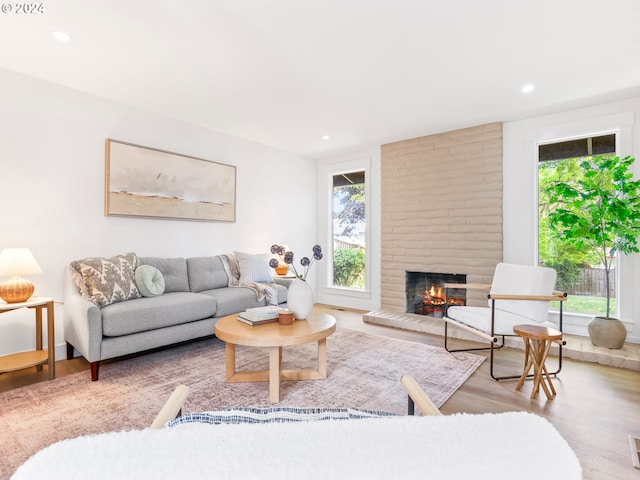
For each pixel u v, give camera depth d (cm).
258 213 462
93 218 302
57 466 32
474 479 34
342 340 329
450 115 351
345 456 35
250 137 435
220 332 212
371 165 486
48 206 276
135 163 329
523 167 359
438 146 412
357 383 227
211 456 34
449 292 415
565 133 336
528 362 225
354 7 185
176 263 340
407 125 384
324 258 543
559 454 36
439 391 217
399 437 37
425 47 224
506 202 369
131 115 329
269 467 34
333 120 369
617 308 313
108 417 183
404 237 441
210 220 398
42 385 223
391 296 451
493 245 371
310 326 223
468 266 387
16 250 233
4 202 254
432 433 38
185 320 279
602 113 318
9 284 228
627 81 273
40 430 170
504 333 245
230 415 75
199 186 386
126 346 242
